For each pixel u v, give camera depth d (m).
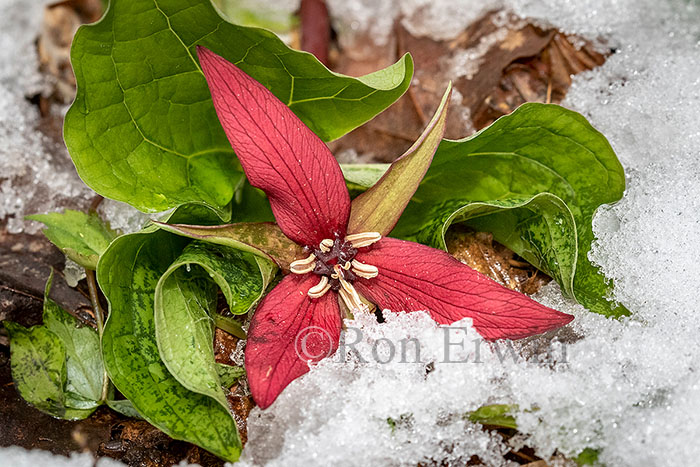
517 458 0.29
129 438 0.29
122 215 0.32
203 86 0.29
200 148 0.30
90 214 0.32
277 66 0.29
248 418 0.28
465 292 0.28
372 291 0.28
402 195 0.28
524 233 0.30
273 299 0.28
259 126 0.27
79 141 0.28
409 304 0.28
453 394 0.28
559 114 0.29
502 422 0.28
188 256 0.28
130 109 0.29
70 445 0.29
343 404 0.28
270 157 0.27
